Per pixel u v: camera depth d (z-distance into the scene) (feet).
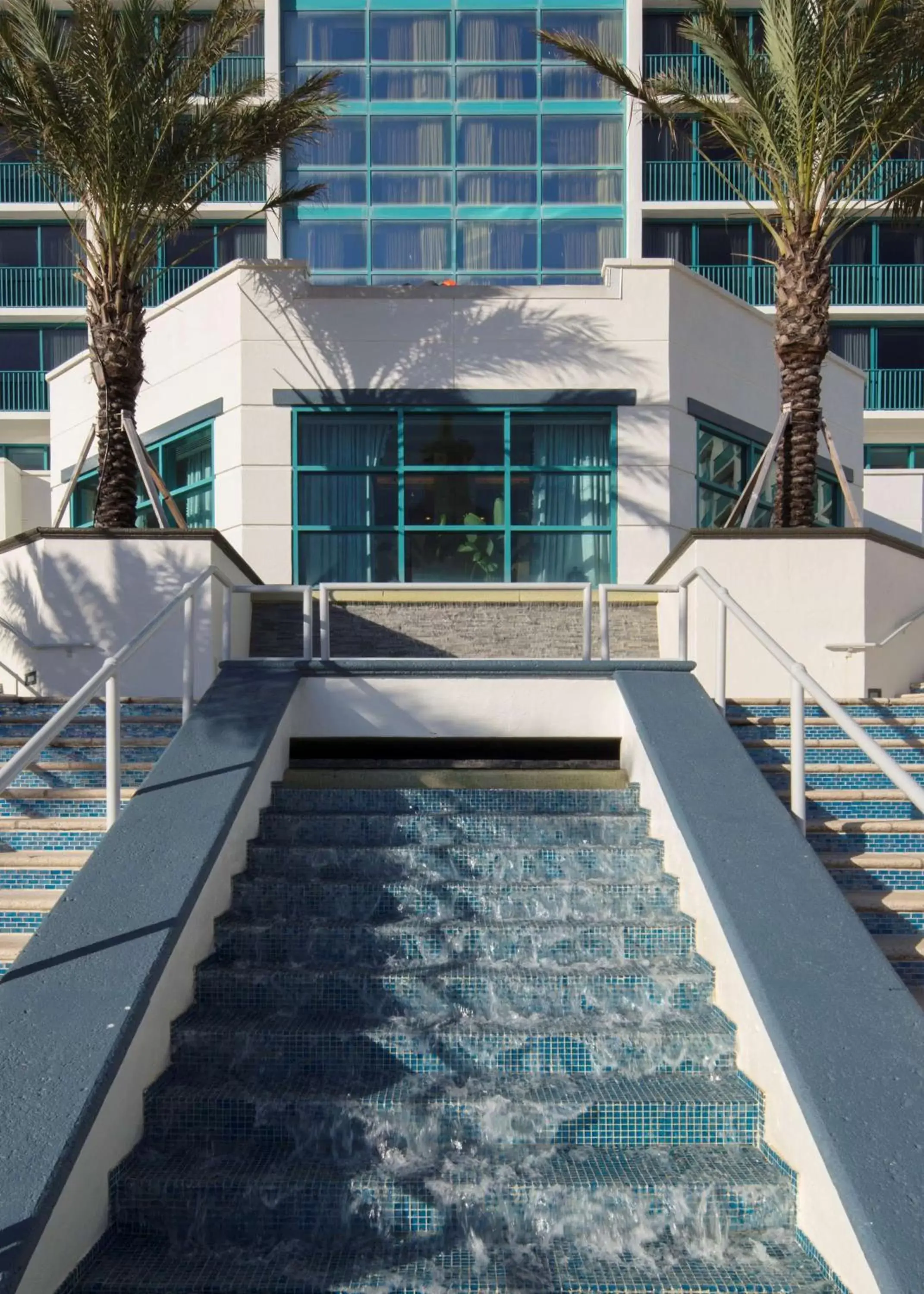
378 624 35.65
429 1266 10.92
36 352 86.02
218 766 18.22
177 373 42.29
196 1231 11.46
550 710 23.40
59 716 14.71
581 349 40.11
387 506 40.16
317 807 19.65
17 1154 10.05
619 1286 10.52
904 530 63.67
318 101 38.32
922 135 34.55
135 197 34.60
